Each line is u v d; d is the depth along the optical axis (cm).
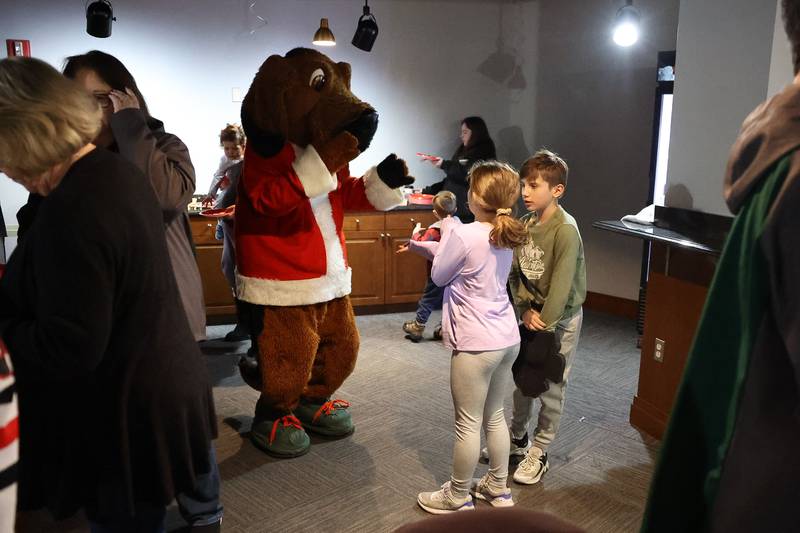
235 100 476
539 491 235
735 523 72
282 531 211
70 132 117
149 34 448
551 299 213
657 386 278
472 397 203
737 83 232
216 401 316
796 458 68
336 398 320
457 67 523
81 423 129
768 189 70
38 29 426
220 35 464
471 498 221
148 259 127
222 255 407
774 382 70
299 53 241
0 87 114
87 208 117
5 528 105
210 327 439
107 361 127
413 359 379
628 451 266
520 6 514
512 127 536
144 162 167
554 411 238
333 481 242
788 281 67
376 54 504
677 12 426
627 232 275
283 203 225
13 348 119
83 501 133
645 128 455
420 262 478
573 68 493
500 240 194
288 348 248
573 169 502
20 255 124
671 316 268
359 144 230
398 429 286
